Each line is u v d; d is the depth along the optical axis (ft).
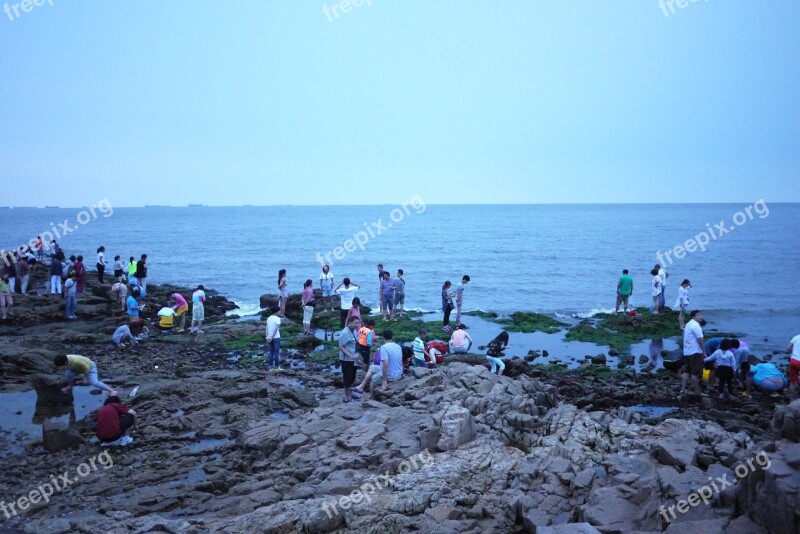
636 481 28.73
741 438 33.42
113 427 40.70
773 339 81.92
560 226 417.90
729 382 54.60
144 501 31.94
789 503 21.12
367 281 146.00
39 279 133.08
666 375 62.90
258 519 28.89
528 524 27.68
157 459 38.91
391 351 51.26
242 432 42.19
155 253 228.43
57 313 88.74
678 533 23.02
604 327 87.71
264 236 331.16
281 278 89.76
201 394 50.90
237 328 82.02
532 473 32.53
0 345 62.54
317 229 404.57
